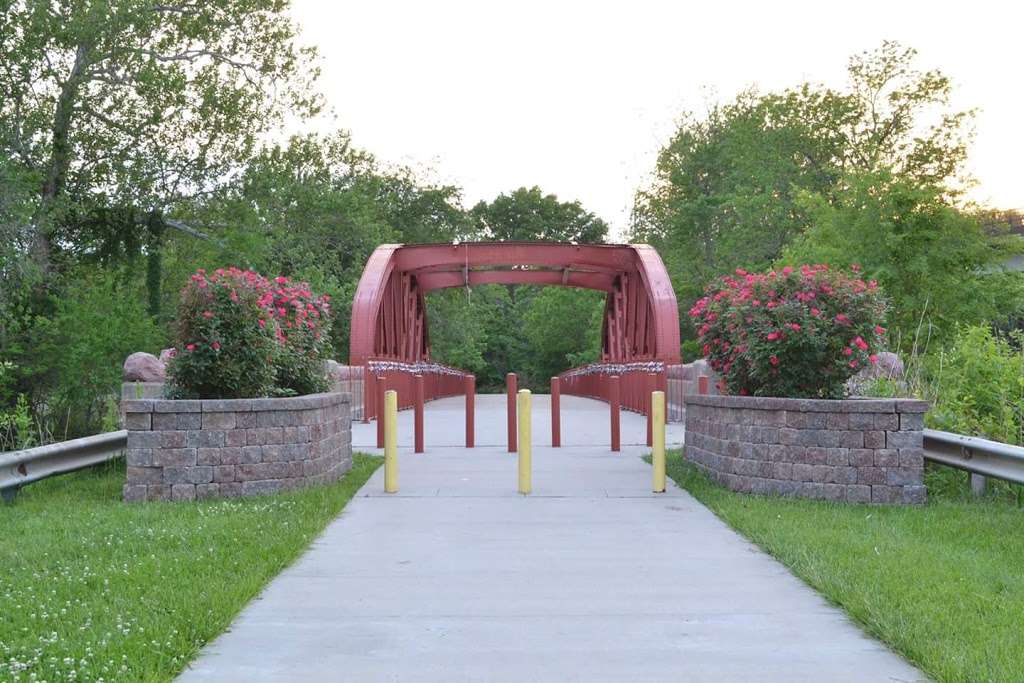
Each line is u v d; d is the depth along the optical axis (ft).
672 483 35.83
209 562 21.67
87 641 15.69
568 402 106.11
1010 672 13.91
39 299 92.32
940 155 150.41
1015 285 88.02
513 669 14.87
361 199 129.90
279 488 32.65
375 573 21.48
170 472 31.53
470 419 49.44
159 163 103.19
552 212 291.38
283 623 17.48
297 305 41.86
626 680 14.35
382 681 14.35
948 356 42.63
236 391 35.81
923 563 21.35
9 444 59.98
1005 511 29.01
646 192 187.52
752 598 19.22
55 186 100.73
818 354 34.68
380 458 43.91
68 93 95.86
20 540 24.76
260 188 109.60
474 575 21.26
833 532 25.07
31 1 89.92
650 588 20.06
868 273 85.71
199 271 35.63
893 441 30.63
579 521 28.09
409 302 96.22
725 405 34.53
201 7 104.22
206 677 14.55
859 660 15.30
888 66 150.41
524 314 287.07
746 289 36.60
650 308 76.43
